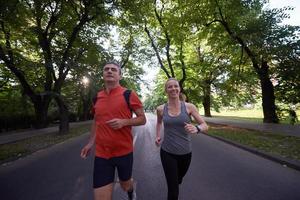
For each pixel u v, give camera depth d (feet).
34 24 75.10
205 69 117.08
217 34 86.12
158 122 16.40
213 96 161.58
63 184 23.99
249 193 21.01
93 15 70.18
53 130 87.30
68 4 69.56
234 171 28.19
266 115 93.76
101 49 84.79
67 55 72.54
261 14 81.30
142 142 53.42
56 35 81.61
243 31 77.05
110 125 12.30
